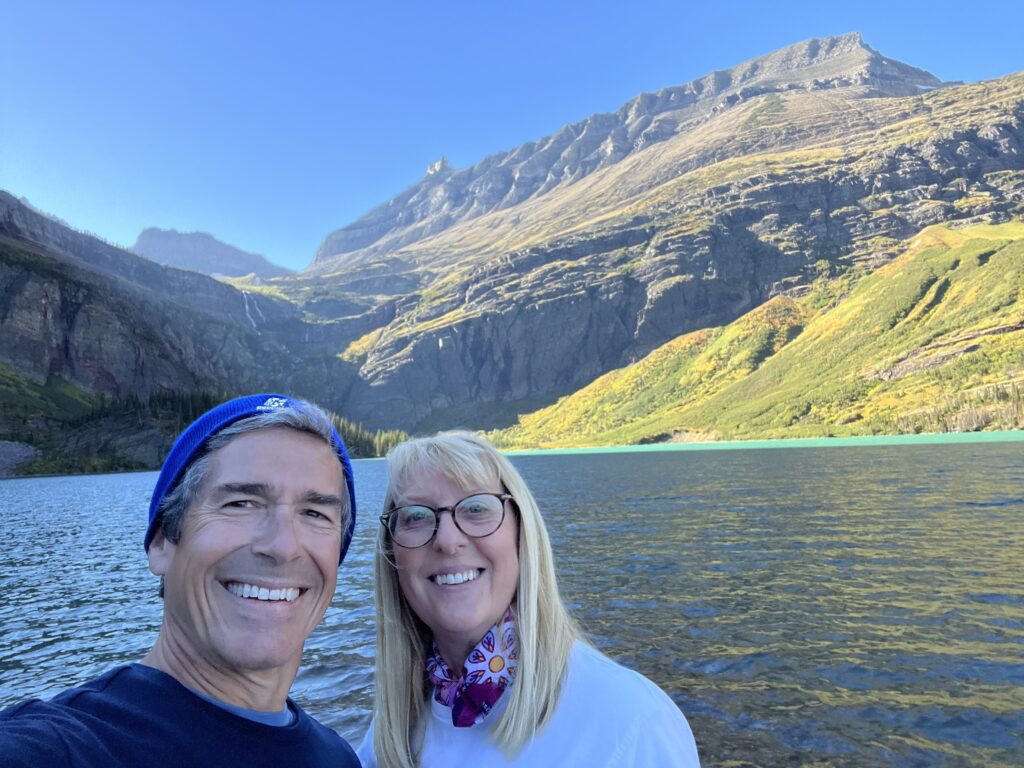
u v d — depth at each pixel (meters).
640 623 3.28
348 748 0.59
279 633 0.50
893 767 1.79
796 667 2.58
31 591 4.98
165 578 0.52
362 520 8.41
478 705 0.67
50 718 0.41
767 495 9.70
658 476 16.06
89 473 31.16
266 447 0.53
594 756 0.60
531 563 0.69
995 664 2.51
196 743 0.44
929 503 7.72
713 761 1.86
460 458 0.70
